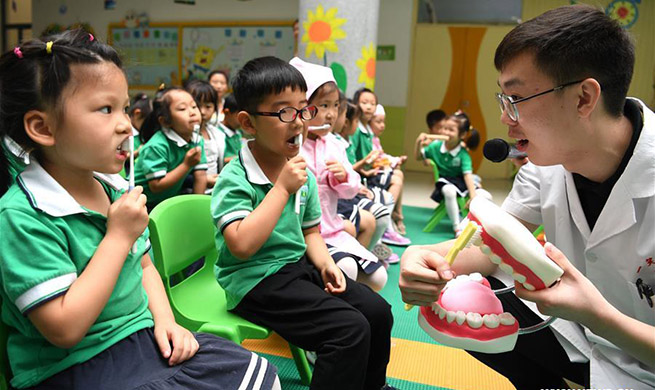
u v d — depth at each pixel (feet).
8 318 2.61
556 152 2.82
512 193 3.83
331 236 5.44
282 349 5.39
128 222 2.69
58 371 2.57
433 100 20.75
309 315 3.64
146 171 6.86
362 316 3.59
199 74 20.29
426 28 20.31
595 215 3.17
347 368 3.45
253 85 3.99
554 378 3.77
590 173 2.97
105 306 2.73
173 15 20.34
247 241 3.56
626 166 2.80
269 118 3.98
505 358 3.83
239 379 2.82
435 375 4.99
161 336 2.92
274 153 4.23
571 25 2.54
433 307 2.77
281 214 3.98
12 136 2.58
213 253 4.74
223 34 19.79
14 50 2.54
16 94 2.51
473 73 20.22
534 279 2.41
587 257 3.10
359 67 10.96
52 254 2.48
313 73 5.70
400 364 5.17
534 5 18.89
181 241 4.16
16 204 2.50
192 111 7.25
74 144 2.58
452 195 10.69
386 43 20.08
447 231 11.33
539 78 2.62
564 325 3.38
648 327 2.47
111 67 2.66
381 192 9.14
